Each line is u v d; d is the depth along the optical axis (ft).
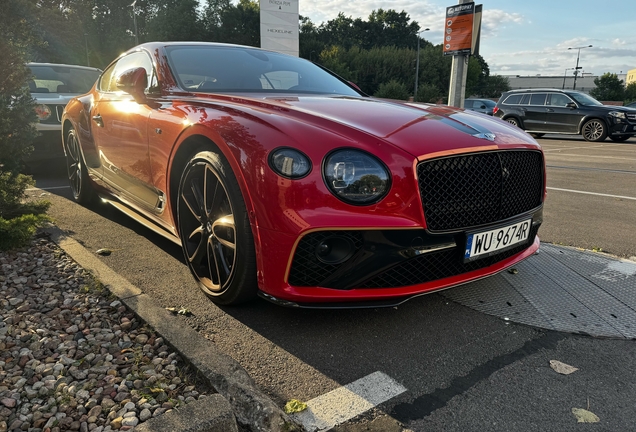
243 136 7.07
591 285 9.23
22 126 10.91
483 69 270.46
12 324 6.93
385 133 6.97
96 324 6.98
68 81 22.40
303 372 6.31
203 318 7.67
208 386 5.58
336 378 6.19
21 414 5.01
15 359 6.07
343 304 6.77
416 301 8.45
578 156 31.50
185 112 8.61
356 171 6.47
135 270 9.63
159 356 6.21
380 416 5.48
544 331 7.48
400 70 190.90
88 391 5.42
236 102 8.61
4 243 9.70
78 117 13.79
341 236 6.56
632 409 5.64
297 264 6.66
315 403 5.69
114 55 153.58
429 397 5.83
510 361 6.63
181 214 8.71
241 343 6.98
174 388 5.53
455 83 27.30
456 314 7.98
